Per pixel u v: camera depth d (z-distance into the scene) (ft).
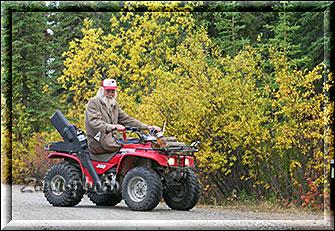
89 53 81.61
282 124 62.59
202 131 61.05
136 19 78.64
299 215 49.98
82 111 84.48
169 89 61.98
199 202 62.18
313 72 58.18
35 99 116.67
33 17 116.88
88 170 50.67
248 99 59.21
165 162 46.96
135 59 76.54
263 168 61.46
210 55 69.72
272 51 63.62
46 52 122.11
